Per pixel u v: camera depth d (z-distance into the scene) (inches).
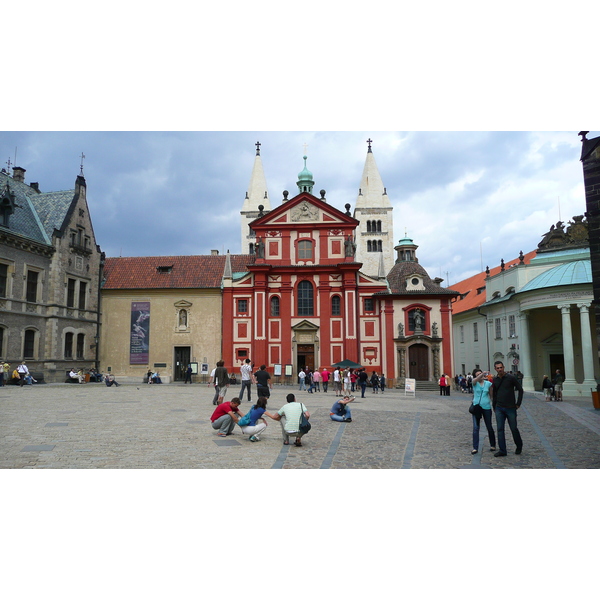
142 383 1894.7
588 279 1557.6
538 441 633.6
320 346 1925.4
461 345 2630.4
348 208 1984.5
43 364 1675.7
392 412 913.5
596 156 876.0
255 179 3909.9
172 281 2050.9
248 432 593.0
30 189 1942.7
